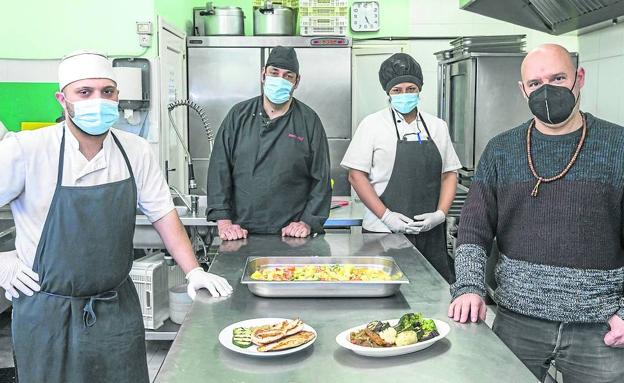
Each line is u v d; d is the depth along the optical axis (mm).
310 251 2723
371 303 2037
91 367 2096
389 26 6180
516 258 2068
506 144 2094
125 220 2115
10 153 1962
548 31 4332
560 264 1983
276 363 1574
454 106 5266
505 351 1636
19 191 2021
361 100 6238
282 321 1760
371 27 6148
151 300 3604
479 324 1836
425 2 6129
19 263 2061
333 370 1529
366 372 1516
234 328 1745
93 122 2008
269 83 2889
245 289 2193
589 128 1981
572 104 1914
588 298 1960
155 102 4562
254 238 2986
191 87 5645
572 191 1957
